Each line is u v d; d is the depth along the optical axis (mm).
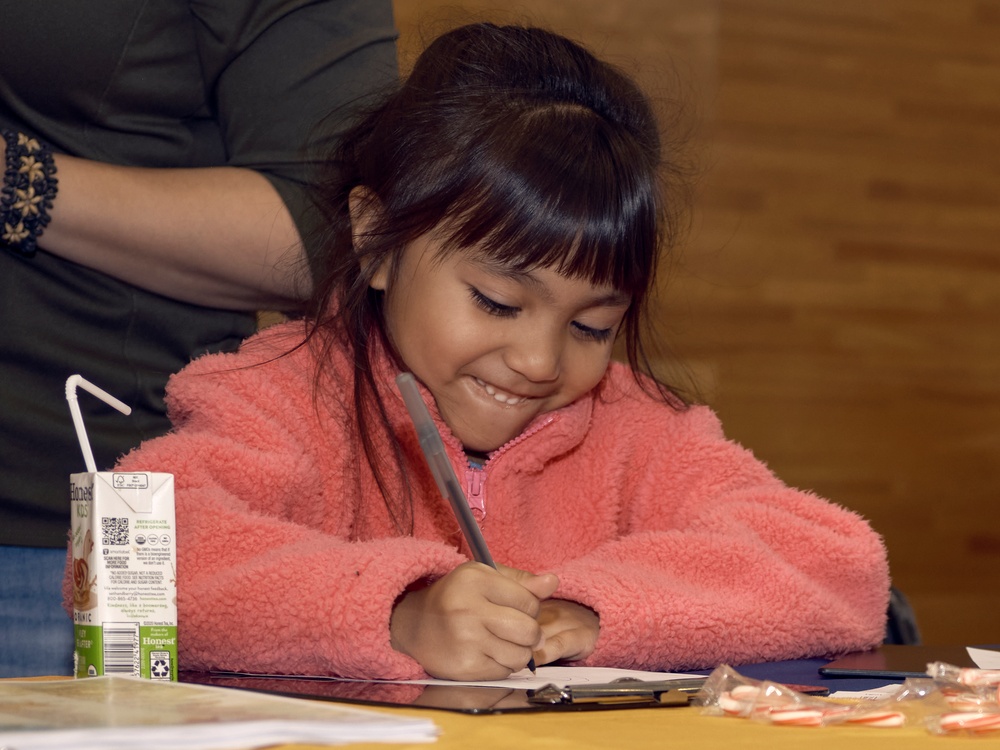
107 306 1887
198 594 1484
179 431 1805
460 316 1731
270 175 1981
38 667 1830
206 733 850
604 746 889
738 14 6695
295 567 1466
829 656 1741
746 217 6660
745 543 1769
